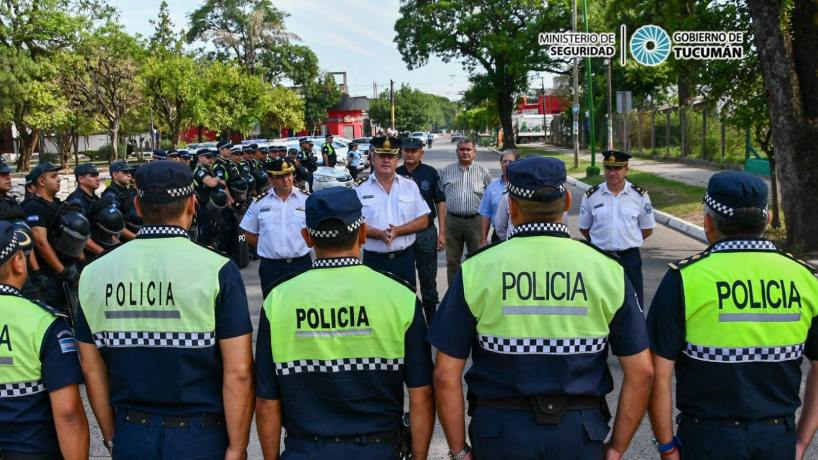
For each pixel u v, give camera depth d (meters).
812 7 10.38
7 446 2.96
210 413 2.95
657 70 34.69
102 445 5.05
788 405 2.83
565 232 2.82
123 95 36.53
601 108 44.16
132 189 8.69
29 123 36.31
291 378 2.87
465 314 2.77
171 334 2.89
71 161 49.91
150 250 2.96
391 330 2.85
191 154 14.97
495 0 45.44
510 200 2.86
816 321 2.80
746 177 2.86
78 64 35.41
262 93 48.16
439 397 2.84
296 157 21.55
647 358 2.75
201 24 68.44
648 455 4.67
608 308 2.71
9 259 2.96
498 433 2.72
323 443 2.85
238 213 12.10
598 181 24.27
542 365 2.70
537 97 82.69
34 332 2.94
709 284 2.81
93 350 3.02
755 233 2.88
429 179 7.71
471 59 49.59
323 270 2.91
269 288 3.18
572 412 2.71
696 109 27.72
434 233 7.30
